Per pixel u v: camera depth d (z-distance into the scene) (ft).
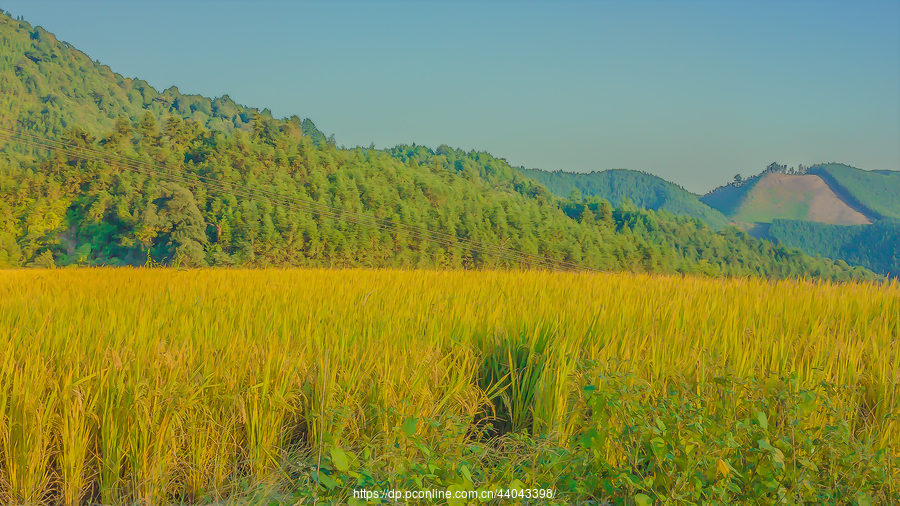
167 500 13.08
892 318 22.86
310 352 16.26
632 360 15.46
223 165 489.67
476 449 12.61
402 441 12.66
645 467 12.44
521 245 454.81
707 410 12.63
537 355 16.83
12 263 354.33
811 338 17.52
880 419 13.88
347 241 376.68
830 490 11.03
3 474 12.72
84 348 15.62
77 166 444.55
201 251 346.54
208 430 13.60
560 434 13.57
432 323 18.92
